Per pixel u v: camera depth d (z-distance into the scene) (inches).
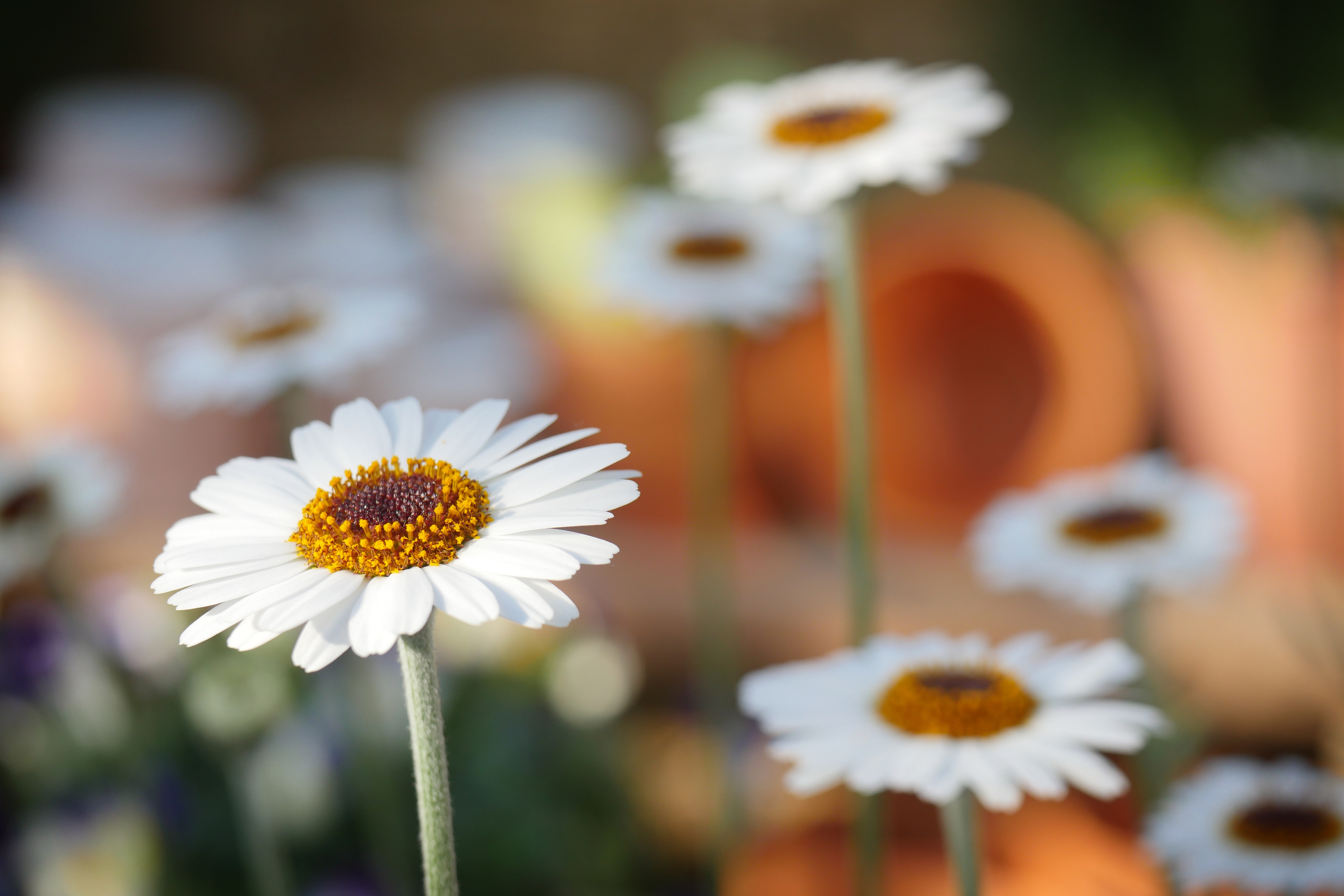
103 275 23.8
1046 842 17.0
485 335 25.9
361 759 16.0
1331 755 18.3
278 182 41.0
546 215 27.2
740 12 42.5
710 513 19.6
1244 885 13.3
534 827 17.5
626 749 19.1
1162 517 15.5
